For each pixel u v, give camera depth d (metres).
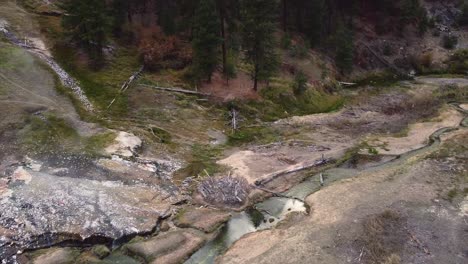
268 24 47.16
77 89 43.44
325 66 63.72
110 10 49.25
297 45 63.66
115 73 47.00
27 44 47.09
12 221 27.44
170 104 44.94
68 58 47.03
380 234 27.97
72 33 46.66
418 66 72.75
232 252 27.09
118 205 30.00
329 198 32.59
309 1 66.62
